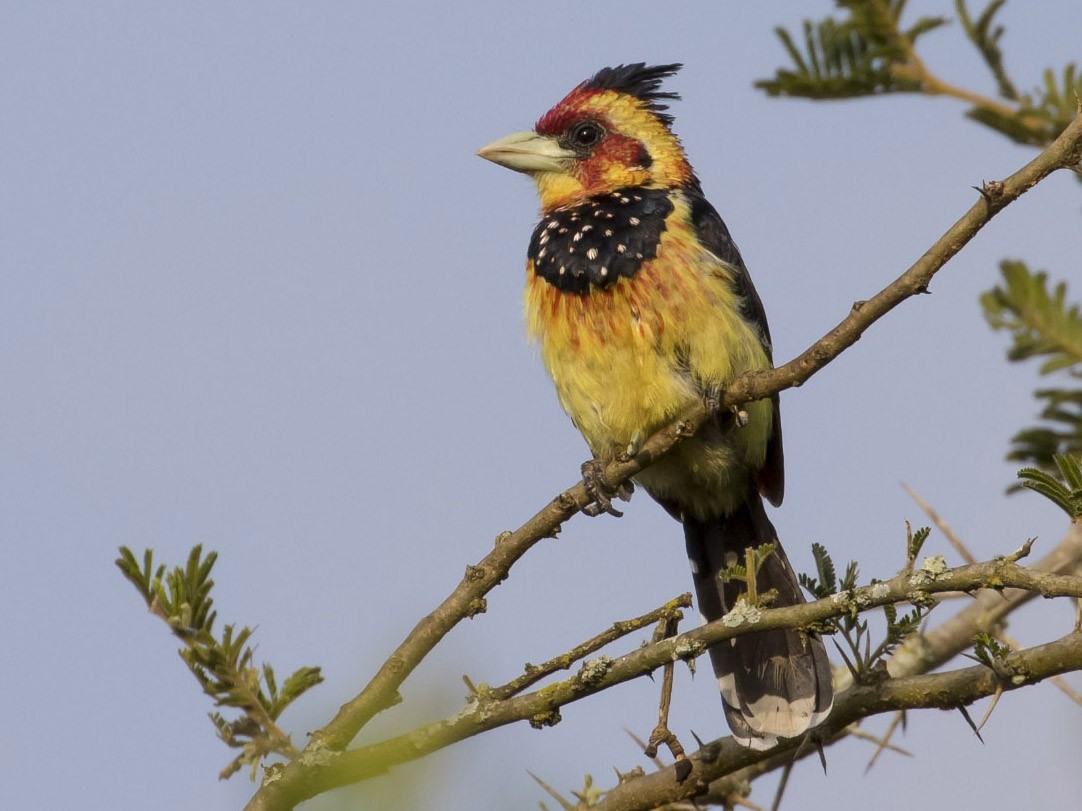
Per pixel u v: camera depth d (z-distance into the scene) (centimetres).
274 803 680
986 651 716
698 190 1248
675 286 1073
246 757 678
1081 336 1085
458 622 780
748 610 726
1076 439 1048
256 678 684
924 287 743
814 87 1133
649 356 1073
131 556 675
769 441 1178
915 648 1015
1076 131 693
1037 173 704
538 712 720
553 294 1108
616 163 1237
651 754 738
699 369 1071
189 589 675
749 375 826
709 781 840
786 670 1031
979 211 717
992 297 1099
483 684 729
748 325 1116
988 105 1115
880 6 1103
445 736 714
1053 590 645
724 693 1041
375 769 690
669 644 729
